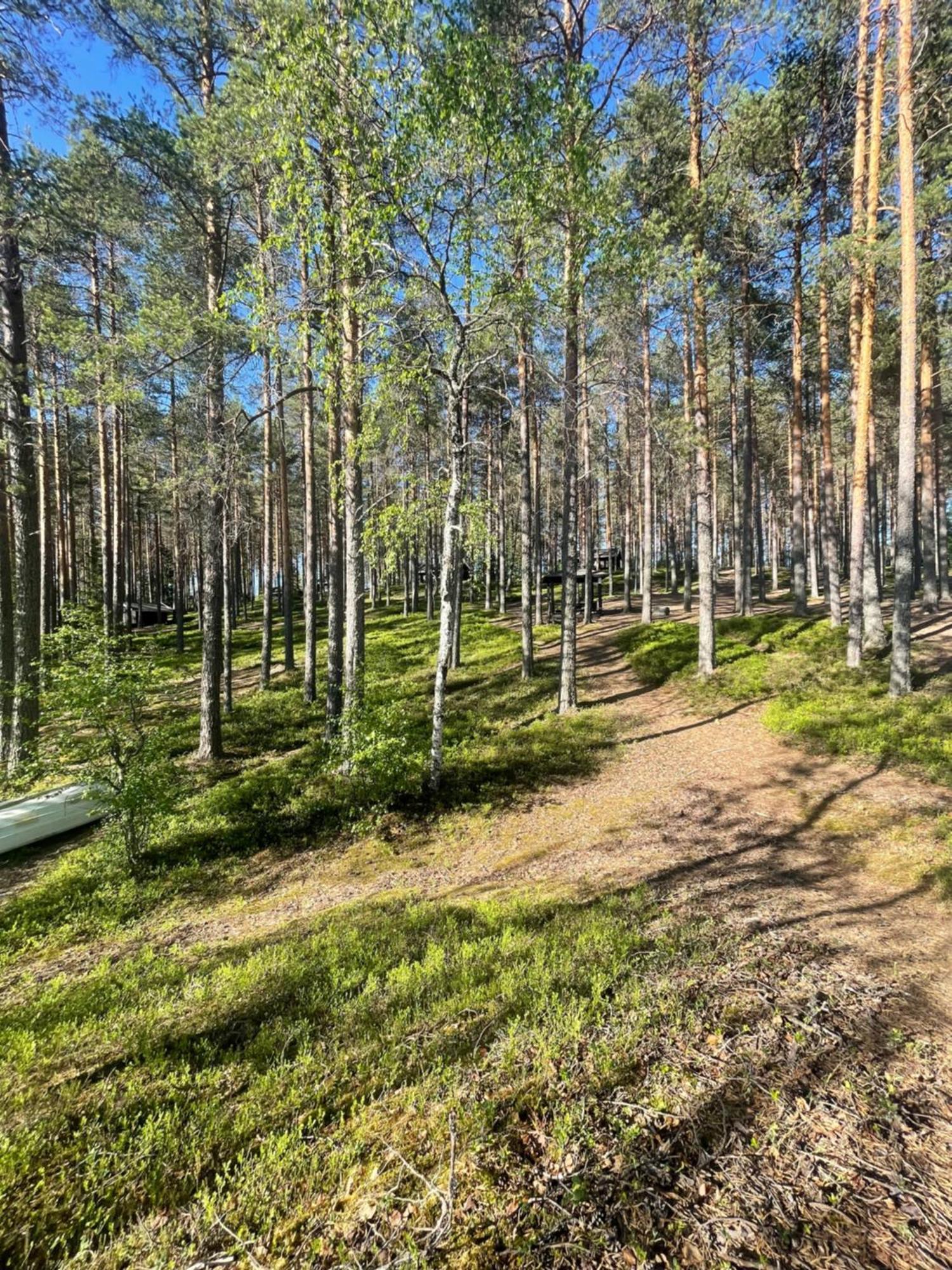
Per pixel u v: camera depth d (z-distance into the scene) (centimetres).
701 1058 297
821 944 420
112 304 1138
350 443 928
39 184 893
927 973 380
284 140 588
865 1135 251
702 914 483
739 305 1444
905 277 991
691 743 1005
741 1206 220
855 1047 305
